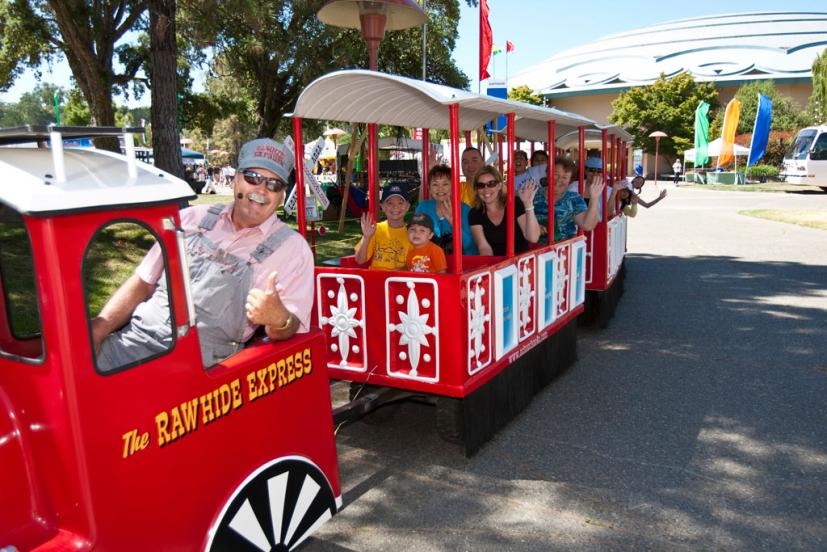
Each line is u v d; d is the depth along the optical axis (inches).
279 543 103.2
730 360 235.3
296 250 109.9
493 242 196.5
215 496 91.4
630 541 126.4
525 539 127.6
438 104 187.0
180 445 85.3
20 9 642.2
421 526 132.9
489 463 159.0
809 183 1108.5
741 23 2839.6
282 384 102.6
